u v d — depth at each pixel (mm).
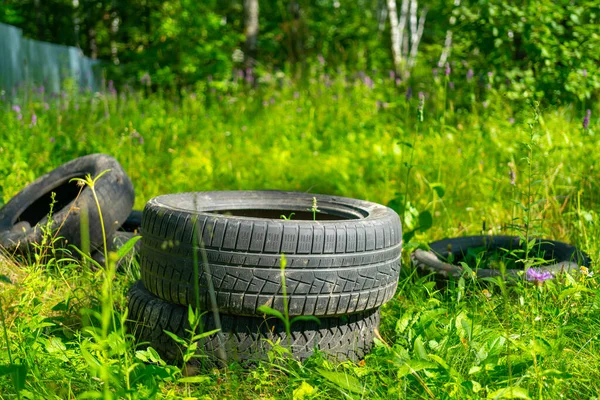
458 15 10609
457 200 6578
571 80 9617
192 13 19219
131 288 3740
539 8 9906
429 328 3316
